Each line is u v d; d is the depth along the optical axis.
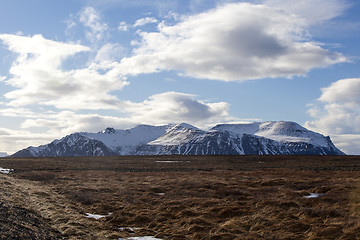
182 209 25.70
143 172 62.94
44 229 17.02
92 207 27.41
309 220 21.31
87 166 79.38
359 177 44.69
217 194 32.22
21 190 29.83
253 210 24.44
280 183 40.16
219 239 18.11
